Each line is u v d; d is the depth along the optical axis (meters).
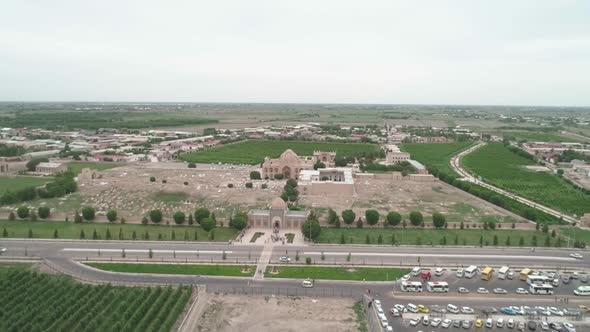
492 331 133.38
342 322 135.75
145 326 129.25
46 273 165.00
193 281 161.75
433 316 140.00
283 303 146.88
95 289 150.62
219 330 130.25
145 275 166.38
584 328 134.88
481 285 162.50
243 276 166.38
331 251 192.00
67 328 128.38
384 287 159.75
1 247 192.50
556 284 162.12
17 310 136.88
